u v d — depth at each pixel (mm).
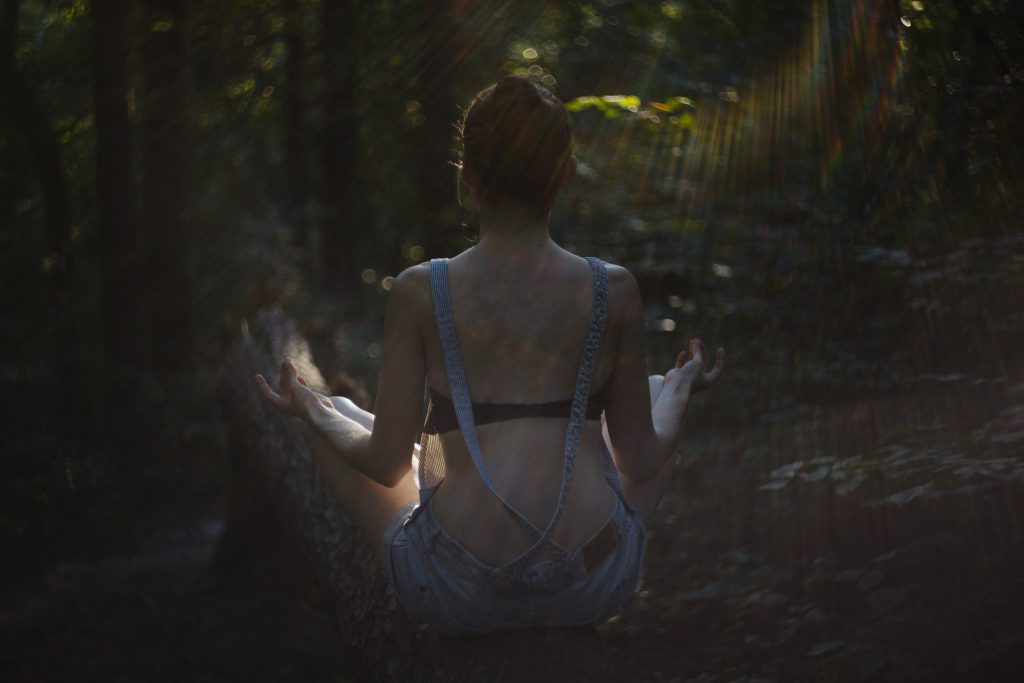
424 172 10859
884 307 4715
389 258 13711
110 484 8414
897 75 4449
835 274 4852
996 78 3842
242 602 5191
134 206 11008
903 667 2572
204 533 7996
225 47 11523
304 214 13188
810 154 5402
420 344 2074
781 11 5926
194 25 11164
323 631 4727
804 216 5496
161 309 11320
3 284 11180
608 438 2344
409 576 2098
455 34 10469
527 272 2043
